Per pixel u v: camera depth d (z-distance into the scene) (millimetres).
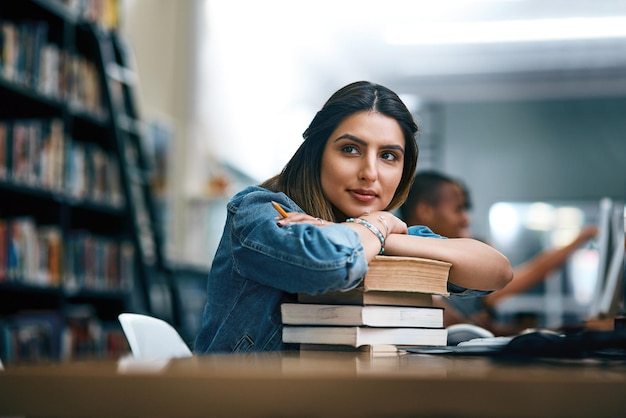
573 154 12211
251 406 614
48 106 4305
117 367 728
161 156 6445
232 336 1423
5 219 3986
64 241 4250
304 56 10312
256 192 1441
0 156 3734
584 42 10305
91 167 4602
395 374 631
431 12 9391
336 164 1515
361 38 10258
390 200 1554
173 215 6816
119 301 4973
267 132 9398
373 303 1251
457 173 12461
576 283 10906
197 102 7203
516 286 3488
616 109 12109
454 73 11523
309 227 1274
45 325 3998
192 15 7211
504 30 9922
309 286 1237
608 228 2639
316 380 609
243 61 8445
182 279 6434
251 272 1318
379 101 1523
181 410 623
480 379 601
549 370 739
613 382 591
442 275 1361
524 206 12359
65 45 4449
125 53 5266
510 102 12414
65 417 639
